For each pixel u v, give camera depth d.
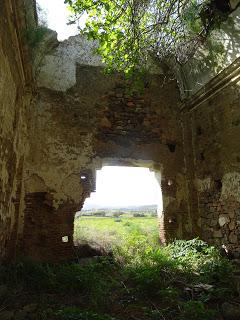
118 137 9.05
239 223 7.48
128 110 9.36
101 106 9.09
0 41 4.77
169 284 5.25
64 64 8.93
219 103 8.42
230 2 7.29
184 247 7.71
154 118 9.58
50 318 3.81
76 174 8.37
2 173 5.50
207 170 8.88
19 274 5.41
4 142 5.48
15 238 7.17
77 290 4.96
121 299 4.71
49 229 7.84
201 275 5.69
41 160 8.09
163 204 9.03
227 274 5.62
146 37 6.90
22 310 3.97
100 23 5.79
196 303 4.19
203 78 8.89
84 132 8.71
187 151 9.59
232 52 7.60
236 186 7.65
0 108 4.97
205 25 7.73
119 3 5.74
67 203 8.12
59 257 7.74
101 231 10.83
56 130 8.41
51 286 5.01
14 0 5.37
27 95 7.84
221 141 8.30
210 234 8.54
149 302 4.60
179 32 7.88
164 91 9.91
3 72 5.04
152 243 8.75
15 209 7.19
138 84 8.32
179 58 8.66
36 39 7.15
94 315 3.76
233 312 4.02
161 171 9.27
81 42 9.28
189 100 9.67
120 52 6.46
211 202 8.62
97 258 7.61
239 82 7.64
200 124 9.30
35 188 7.89
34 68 7.81
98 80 9.24
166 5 6.50
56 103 8.58
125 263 6.95
